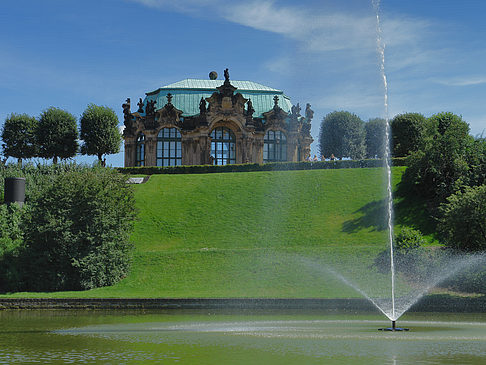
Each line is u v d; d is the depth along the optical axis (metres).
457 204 55.66
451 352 25.23
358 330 33.00
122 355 25.06
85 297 49.09
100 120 123.88
